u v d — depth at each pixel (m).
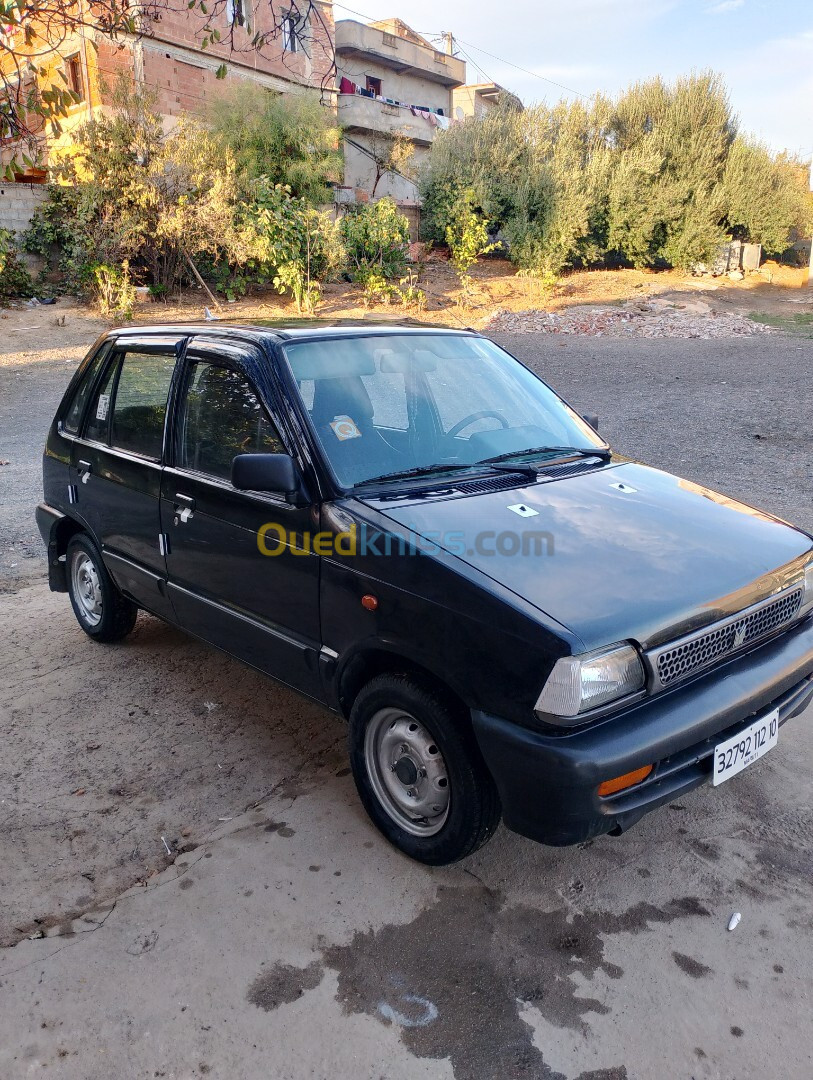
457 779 2.76
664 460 9.21
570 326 20.95
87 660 4.84
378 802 3.15
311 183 22.94
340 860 3.10
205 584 3.76
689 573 2.83
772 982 2.54
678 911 2.83
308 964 2.63
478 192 27.53
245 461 3.07
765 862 3.06
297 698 4.38
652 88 29.30
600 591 2.66
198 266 21.77
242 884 2.98
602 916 2.82
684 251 28.48
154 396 4.10
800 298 25.52
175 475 3.83
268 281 22.66
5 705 4.32
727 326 20.75
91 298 20.80
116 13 4.52
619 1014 2.44
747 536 3.17
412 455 3.47
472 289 23.98
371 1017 2.44
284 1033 2.39
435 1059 2.30
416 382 3.77
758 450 9.62
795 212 30.86
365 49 33.59
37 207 20.84
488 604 2.58
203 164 20.02
